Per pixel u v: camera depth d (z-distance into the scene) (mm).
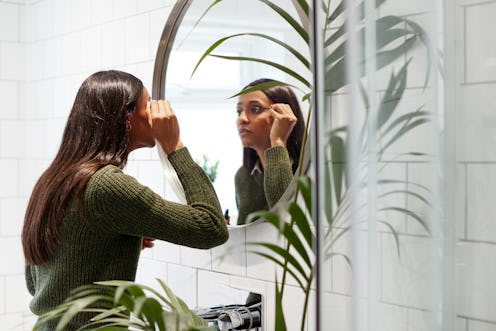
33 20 2879
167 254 2186
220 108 1892
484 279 822
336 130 747
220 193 1909
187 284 2094
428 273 803
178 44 2023
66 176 1478
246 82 1805
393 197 783
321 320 735
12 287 2902
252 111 1781
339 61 749
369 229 768
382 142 776
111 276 1505
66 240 1479
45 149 2812
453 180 816
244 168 1813
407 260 790
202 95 1940
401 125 790
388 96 782
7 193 2891
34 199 1514
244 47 1812
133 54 2275
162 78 2088
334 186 745
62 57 2676
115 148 1536
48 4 2764
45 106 2805
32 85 2900
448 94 815
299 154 1636
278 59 1703
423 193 802
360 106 763
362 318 757
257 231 1804
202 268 2027
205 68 1930
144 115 1621
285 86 1681
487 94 825
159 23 2158
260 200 1758
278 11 1573
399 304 783
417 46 800
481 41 816
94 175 1455
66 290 1497
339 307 746
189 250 2084
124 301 1019
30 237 1495
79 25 2561
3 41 2865
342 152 751
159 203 1505
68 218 1470
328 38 743
